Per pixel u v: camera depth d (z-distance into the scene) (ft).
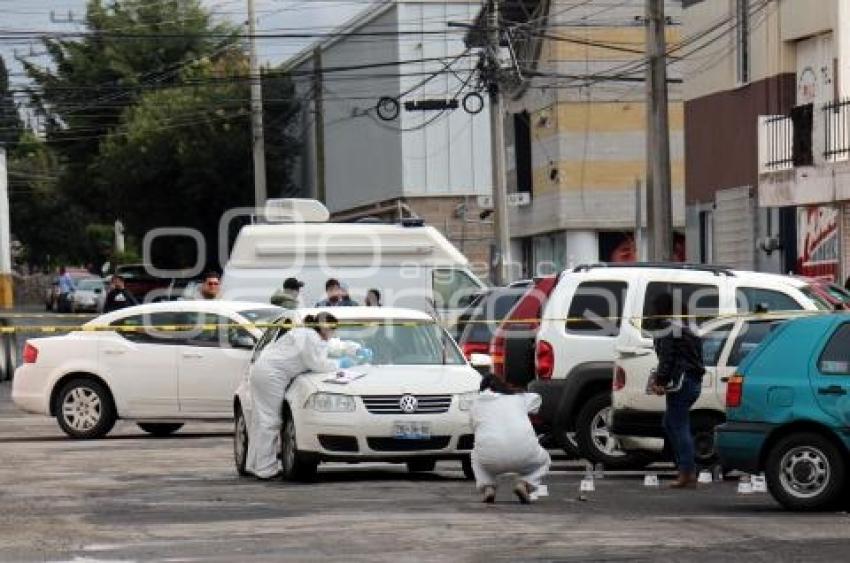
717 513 113.19
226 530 104.73
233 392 180.86
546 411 145.69
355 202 495.82
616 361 139.33
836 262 242.17
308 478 138.51
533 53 399.65
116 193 536.83
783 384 115.14
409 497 124.77
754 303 144.36
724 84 285.84
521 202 401.08
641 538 99.04
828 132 235.61
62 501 123.44
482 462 119.75
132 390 182.50
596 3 386.93
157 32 560.61
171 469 150.41
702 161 295.89
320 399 133.90
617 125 389.80
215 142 523.29
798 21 259.60
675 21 388.16
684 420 131.44
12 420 217.56
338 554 93.45
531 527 104.83
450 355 142.92
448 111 449.48
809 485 114.11
